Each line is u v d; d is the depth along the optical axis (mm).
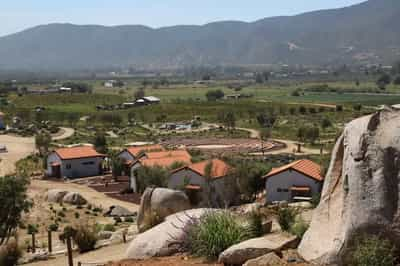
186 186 57625
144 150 90000
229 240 15547
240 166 58031
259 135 138500
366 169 12484
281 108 199750
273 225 20172
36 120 179250
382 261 11562
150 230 18328
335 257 12758
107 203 67875
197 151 98500
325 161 70875
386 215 12086
